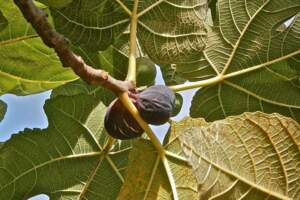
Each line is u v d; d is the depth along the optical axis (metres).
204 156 2.69
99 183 3.37
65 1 3.12
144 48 3.19
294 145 2.74
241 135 2.74
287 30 3.25
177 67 3.28
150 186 2.95
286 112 3.27
